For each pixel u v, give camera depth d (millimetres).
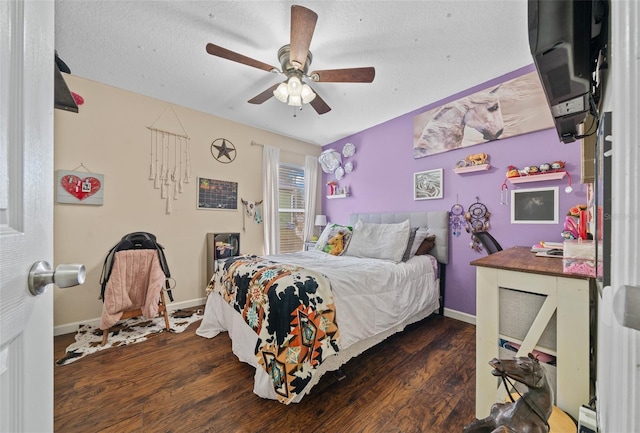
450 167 2900
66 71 1422
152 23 1844
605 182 519
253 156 3842
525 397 921
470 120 2688
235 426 1315
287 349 1402
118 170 2766
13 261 422
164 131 3061
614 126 384
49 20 540
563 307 1020
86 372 1779
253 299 1658
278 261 2416
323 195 4695
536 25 603
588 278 963
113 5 1689
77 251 2541
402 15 1757
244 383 1666
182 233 3203
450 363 1898
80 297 2537
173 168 3133
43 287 485
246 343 1811
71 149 2514
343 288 1762
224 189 3549
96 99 2639
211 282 2477
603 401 554
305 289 1569
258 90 2781
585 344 969
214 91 2816
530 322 1130
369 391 1588
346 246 3059
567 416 987
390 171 3531
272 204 3969
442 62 2264
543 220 2246
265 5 1697
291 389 1338
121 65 2344
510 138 2447
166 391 1583
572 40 593
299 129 3930
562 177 2123
